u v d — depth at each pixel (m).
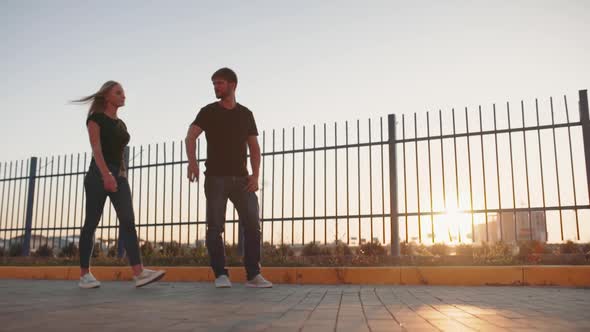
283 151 7.30
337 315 2.10
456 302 2.81
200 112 4.08
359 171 6.80
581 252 6.17
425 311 2.29
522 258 5.76
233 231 7.32
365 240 6.70
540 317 2.08
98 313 2.11
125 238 3.94
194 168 3.99
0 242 10.07
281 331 1.61
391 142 6.72
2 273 6.67
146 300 2.78
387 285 4.82
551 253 6.04
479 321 1.93
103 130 3.84
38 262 7.88
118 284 4.59
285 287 4.27
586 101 5.96
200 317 1.99
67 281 5.32
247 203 4.13
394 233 6.46
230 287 3.98
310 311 2.25
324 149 7.09
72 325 1.73
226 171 4.03
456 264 5.76
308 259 6.39
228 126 4.06
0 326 1.70
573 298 3.15
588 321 1.95
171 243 7.86
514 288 4.29
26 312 2.14
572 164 5.85
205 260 6.80
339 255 6.37
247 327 1.70
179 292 3.45
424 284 4.89
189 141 4.02
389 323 1.85
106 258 7.46
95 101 3.93
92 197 3.88
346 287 4.37
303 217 6.99
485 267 4.79
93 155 3.78
